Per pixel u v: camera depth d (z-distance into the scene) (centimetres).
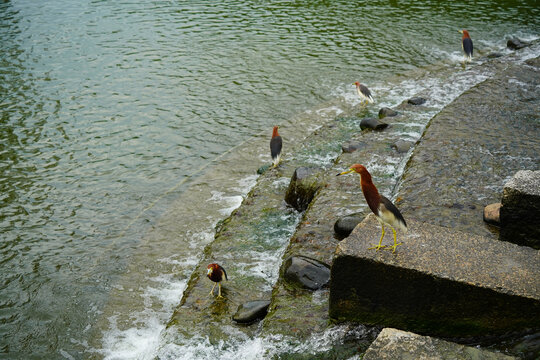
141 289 867
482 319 546
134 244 993
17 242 1007
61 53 2023
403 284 565
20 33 2253
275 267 840
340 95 1639
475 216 789
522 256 573
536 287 525
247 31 2238
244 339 676
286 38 2139
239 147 1366
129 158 1320
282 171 1170
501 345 538
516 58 1828
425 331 581
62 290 876
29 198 1153
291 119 1505
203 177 1233
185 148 1364
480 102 1273
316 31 2219
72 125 1488
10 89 1717
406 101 1498
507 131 1096
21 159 1313
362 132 1288
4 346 763
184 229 1030
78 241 1010
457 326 561
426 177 916
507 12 2428
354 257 577
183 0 2733
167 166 1284
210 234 1010
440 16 2392
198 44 2094
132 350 738
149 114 1545
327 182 1003
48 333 785
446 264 561
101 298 851
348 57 1933
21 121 1509
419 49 2000
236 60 1923
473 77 1684
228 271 838
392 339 490
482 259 568
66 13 2534
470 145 1027
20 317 820
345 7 2559
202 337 683
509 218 665
